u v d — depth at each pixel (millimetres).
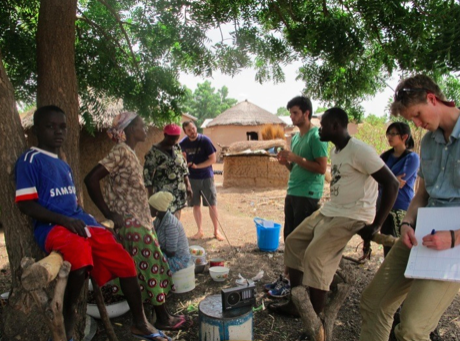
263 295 3910
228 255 5273
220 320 2713
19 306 2504
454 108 2094
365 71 4152
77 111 3082
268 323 3342
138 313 2770
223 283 4207
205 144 5859
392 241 2658
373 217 2902
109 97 4379
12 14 3771
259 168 12102
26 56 3707
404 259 2393
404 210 3697
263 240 5398
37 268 1815
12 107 2479
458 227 2025
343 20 3182
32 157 2232
